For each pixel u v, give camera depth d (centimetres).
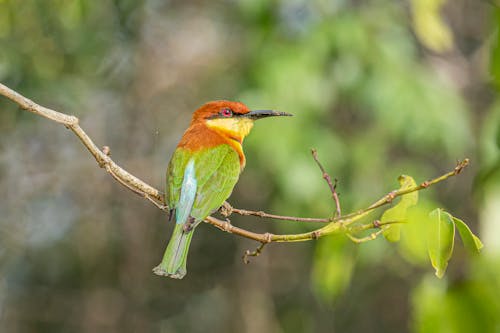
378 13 1302
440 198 1490
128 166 1484
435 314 486
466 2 1554
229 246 1569
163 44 1529
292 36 1269
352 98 1286
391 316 1536
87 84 1370
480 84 1495
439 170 1500
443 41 754
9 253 1473
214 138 844
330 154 1240
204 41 1564
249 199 1512
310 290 1558
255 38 1272
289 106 1218
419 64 1350
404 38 1312
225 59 1527
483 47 1509
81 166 1492
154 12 1529
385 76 1243
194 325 1571
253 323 1527
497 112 714
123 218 1515
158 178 1497
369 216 664
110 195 1509
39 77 1255
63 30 1277
